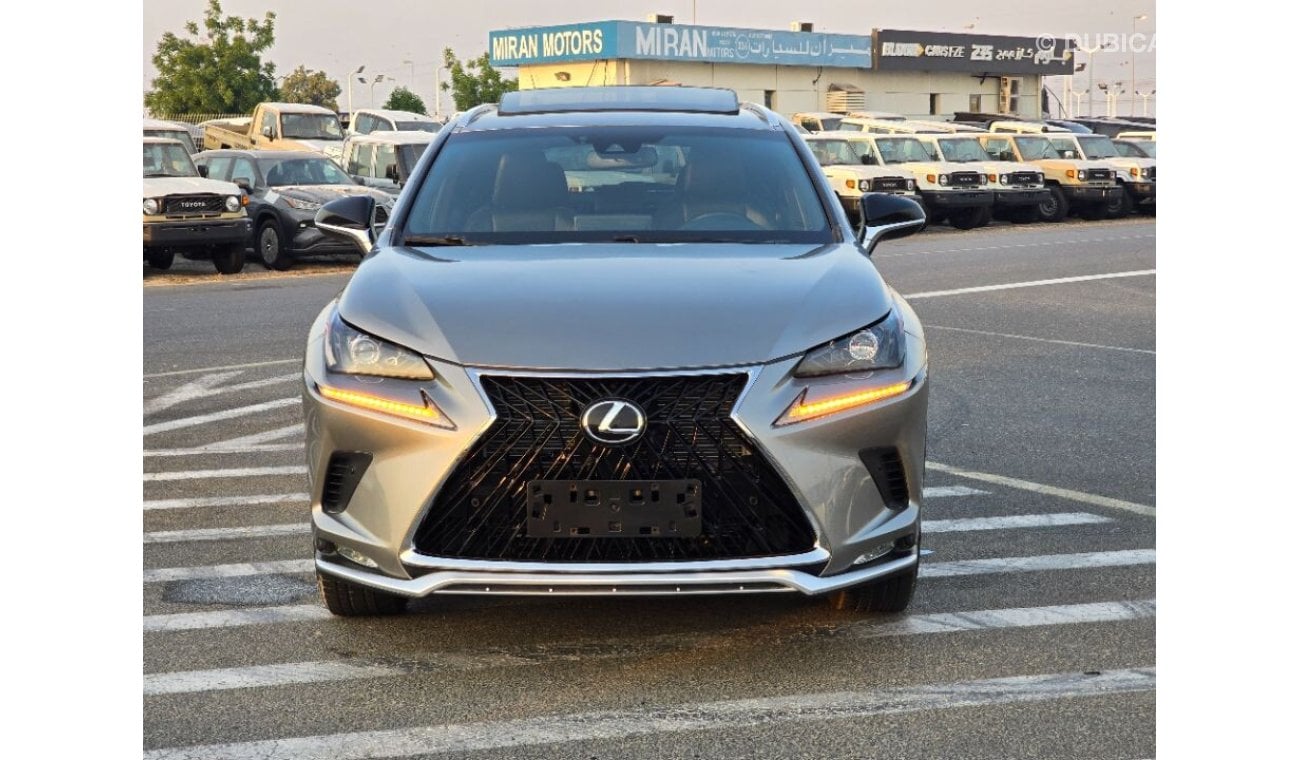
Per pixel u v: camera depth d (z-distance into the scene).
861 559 4.38
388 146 24.95
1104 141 33.50
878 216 5.73
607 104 6.18
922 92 63.91
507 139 5.77
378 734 3.93
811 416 4.27
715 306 4.43
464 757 3.77
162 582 5.42
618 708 4.10
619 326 4.31
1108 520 6.28
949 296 16.02
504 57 58.66
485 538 4.23
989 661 4.47
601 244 5.16
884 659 4.50
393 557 4.27
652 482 4.16
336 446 4.39
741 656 4.54
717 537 4.22
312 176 21.91
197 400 9.66
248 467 7.57
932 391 9.77
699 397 4.21
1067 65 67.31
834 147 30.38
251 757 3.78
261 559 5.75
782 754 3.76
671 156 5.64
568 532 4.18
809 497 4.24
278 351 11.94
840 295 4.60
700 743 3.84
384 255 5.08
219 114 57.88
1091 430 8.38
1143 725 3.95
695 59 56.56
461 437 4.19
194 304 15.54
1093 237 26.30
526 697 4.20
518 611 5.01
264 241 20.72
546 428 4.18
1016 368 10.84
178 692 4.25
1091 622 4.85
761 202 5.43
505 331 4.31
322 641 4.71
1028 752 3.77
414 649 4.63
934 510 6.49
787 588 4.24
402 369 4.33
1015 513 6.42
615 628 4.82
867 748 3.80
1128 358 11.34
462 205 5.43
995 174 29.69
